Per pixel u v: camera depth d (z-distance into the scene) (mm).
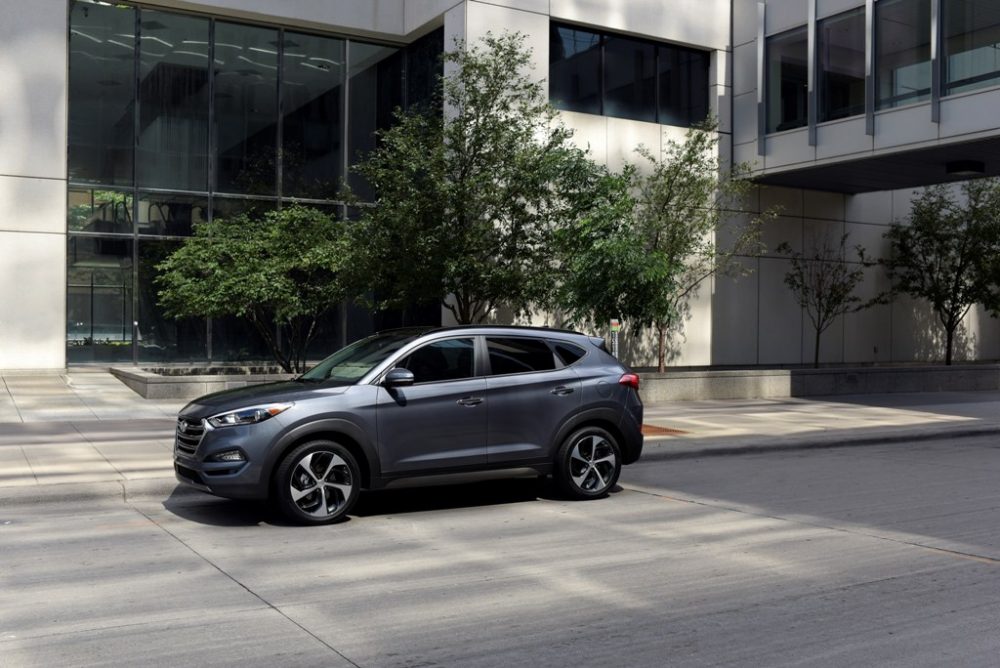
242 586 6215
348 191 19859
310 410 8078
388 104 25688
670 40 25203
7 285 21344
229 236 20109
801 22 24125
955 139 20453
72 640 5078
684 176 21125
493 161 17984
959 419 17016
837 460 12656
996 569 6715
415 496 9641
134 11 23125
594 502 9383
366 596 5973
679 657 4832
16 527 8086
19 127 21484
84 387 19359
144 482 9461
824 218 28172
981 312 32688
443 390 8617
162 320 23109
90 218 22547
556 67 23703
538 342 9320
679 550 7293
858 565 6824
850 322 29031
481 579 6406
